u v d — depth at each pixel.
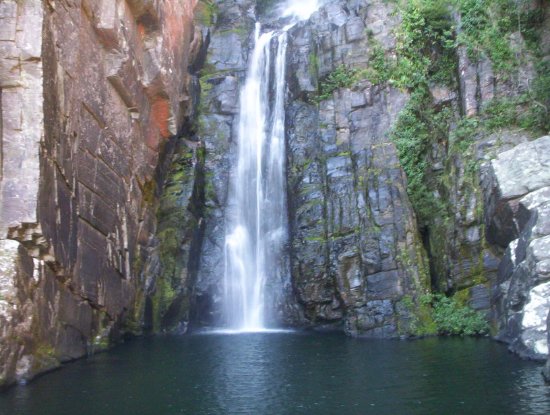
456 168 15.74
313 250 16.69
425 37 18.25
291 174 18.58
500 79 16.33
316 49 19.91
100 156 12.51
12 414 7.39
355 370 10.05
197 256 17.84
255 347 13.05
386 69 18.34
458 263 14.73
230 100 20.59
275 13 24.27
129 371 10.15
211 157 19.52
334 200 16.72
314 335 15.23
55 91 10.40
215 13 23.34
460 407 7.39
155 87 15.20
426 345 12.49
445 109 17.20
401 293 14.63
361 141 17.73
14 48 9.77
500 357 10.58
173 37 16.47
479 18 17.03
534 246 11.01
